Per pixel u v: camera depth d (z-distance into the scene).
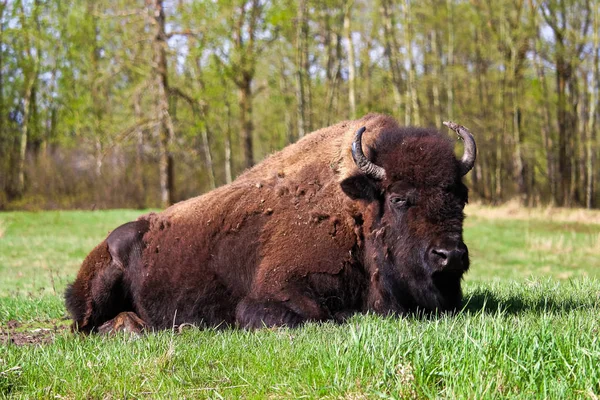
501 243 28.27
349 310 8.56
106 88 49.84
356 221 8.50
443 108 62.34
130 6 43.88
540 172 68.12
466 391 4.65
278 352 6.12
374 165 8.09
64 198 47.47
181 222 9.45
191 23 40.88
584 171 67.00
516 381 4.81
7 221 34.31
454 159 7.90
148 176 48.94
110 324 9.41
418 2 55.03
